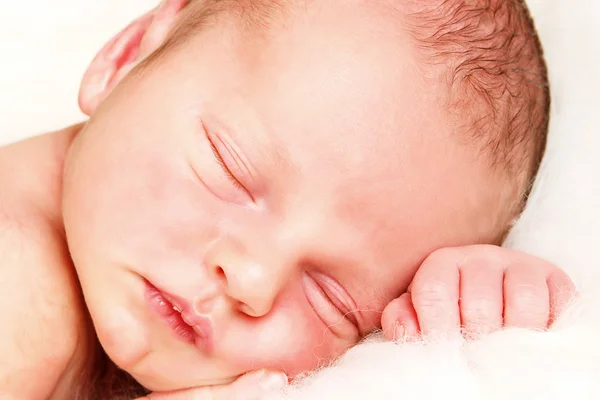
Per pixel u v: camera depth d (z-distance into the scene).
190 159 1.29
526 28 1.52
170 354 1.28
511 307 1.18
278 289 1.26
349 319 1.36
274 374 1.23
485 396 1.04
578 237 1.42
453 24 1.38
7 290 1.32
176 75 1.37
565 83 1.67
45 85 2.01
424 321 1.18
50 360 1.33
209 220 1.27
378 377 1.08
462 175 1.35
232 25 1.38
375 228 1.30
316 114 1.27
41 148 1.55
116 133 1.36
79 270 1.33
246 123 1.28
